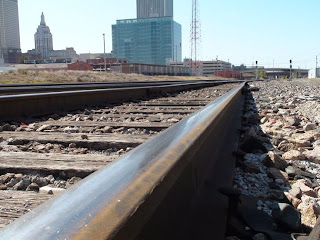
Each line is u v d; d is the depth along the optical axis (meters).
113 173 1.36
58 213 0.98
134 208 1.12
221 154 3.53
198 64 158.12
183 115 6.94
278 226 2.46
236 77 178.50
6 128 5.14
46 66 110.00
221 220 2.12
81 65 109.75
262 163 4.27
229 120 5.60
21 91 11.20
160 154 1.73
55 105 7.50
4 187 2.52
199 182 2.29
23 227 0.91
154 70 115.62
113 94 10.25
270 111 10.59
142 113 7.57
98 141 4.03
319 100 14.97
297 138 6.36
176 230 1.57
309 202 3.00
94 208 1.03
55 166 2.90
